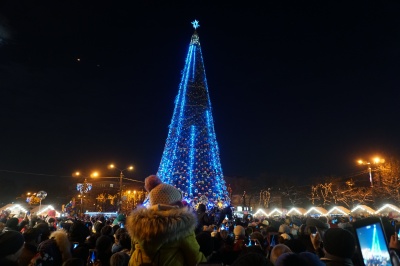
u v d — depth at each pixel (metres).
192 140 34.41
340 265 4.06
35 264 6.02
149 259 3.88
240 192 85.06
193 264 3.91
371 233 4.00
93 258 7.21
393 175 45.47
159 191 4.50
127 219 4.21
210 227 10.88
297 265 4.02
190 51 35.38
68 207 55.66
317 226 8.23
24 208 36.25
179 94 35.25
